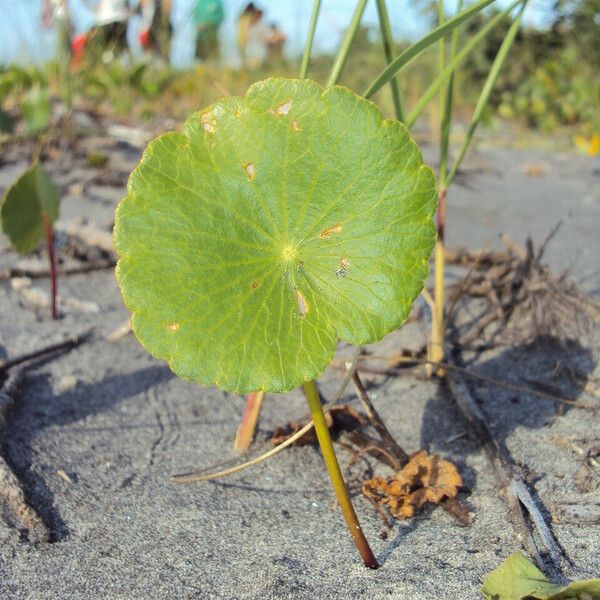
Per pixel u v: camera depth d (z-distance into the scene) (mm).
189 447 283
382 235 187
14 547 221
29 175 360
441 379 324
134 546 224
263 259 188
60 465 264
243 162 187
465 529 229
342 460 270
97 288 438
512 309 380
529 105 1117
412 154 188
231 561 217
